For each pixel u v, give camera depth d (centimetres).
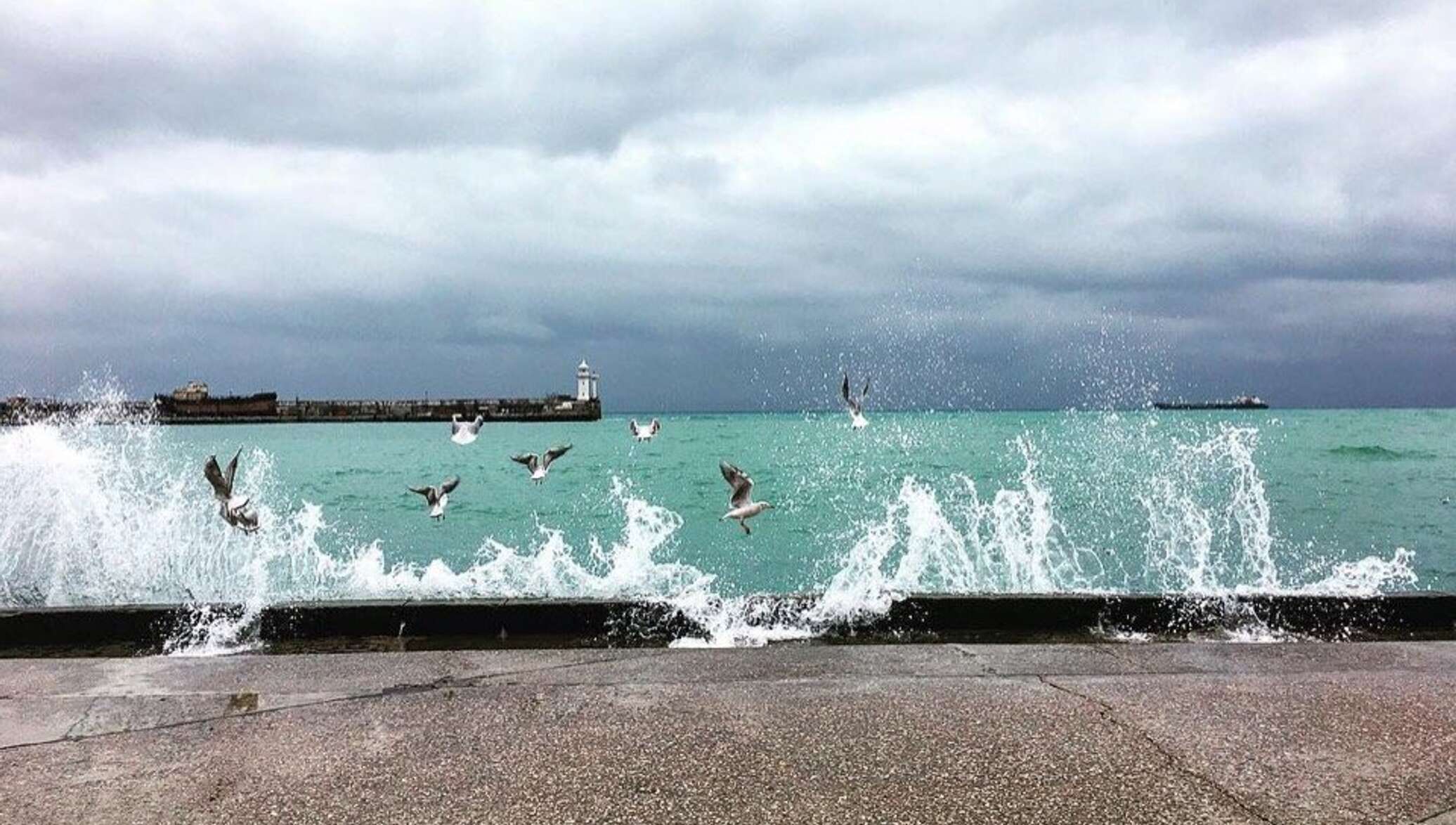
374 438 9969
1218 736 436
